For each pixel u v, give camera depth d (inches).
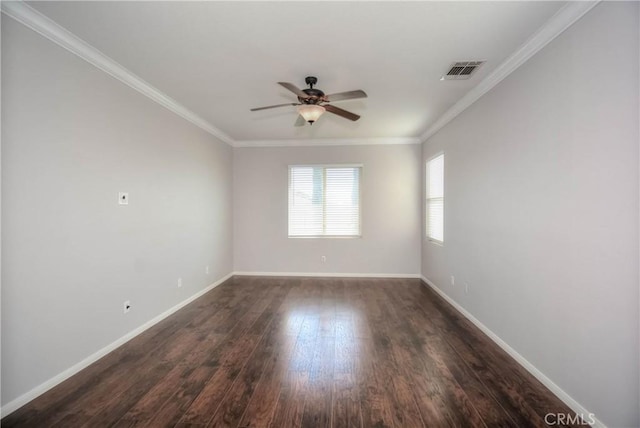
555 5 74.4
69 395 80.7
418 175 216.8
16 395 75.4
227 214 214.1
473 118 131.5
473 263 132.0
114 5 74.5
